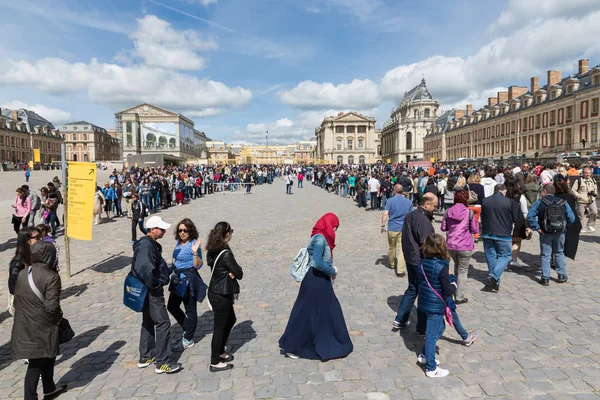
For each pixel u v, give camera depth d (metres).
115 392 4.38
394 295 7.12
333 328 4.94
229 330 4.89
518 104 62.75
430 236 4.51
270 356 5.04
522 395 4.01
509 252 6.96
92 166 9.03
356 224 15.75
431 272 4.43
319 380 4.44
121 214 19.62
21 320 4.02
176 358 5.11
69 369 4.94
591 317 5.79
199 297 5.42
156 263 4.71
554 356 4.75
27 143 86.62
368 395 4.11
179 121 100.62
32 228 5.38
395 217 8.41
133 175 28.83
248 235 13.70
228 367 4.77
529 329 5.48
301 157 174.75
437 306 4.40
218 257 4.68
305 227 15.20
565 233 7.51
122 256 11.19
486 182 11.77
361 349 5.12
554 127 53.28
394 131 121.19
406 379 4.39
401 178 19.28
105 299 7.65
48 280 4.05
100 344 5.64
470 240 6.38
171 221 17.58
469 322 5.78
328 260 4.86
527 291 6.96
